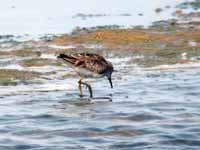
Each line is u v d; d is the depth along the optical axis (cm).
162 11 3569
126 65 2391
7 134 1577
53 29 3112
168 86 2083
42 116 1750
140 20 3297
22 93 2022
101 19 3347
